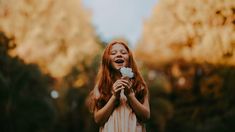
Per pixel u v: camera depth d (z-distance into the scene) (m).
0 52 28.06
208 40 27.11
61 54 34.47
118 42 5.04
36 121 27.23
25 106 27.09
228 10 25.67
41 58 32.47
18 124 26.81
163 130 30.22
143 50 33.75
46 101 27.72
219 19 26.30
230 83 27.89
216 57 27.61
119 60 4.93
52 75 33.56
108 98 4.87
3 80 24.83
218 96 28.62
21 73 27.45
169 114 30.50
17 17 31.53
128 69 4.72
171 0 30.00
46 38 33.84
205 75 29.12
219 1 25.84
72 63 34.12
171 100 32.03
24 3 32.38
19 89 27.20
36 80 27.77
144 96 4.92
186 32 28.52
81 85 33.09
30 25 32.69
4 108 25.84
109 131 4.63
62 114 31.64
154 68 33.19
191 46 29.08
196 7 27.00
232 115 26.62
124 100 4.70
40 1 33.66
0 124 26.31
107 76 4.94
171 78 32.28
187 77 31.22
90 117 30.89
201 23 27.14
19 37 31.12
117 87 4.64
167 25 30.97
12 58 27.92
